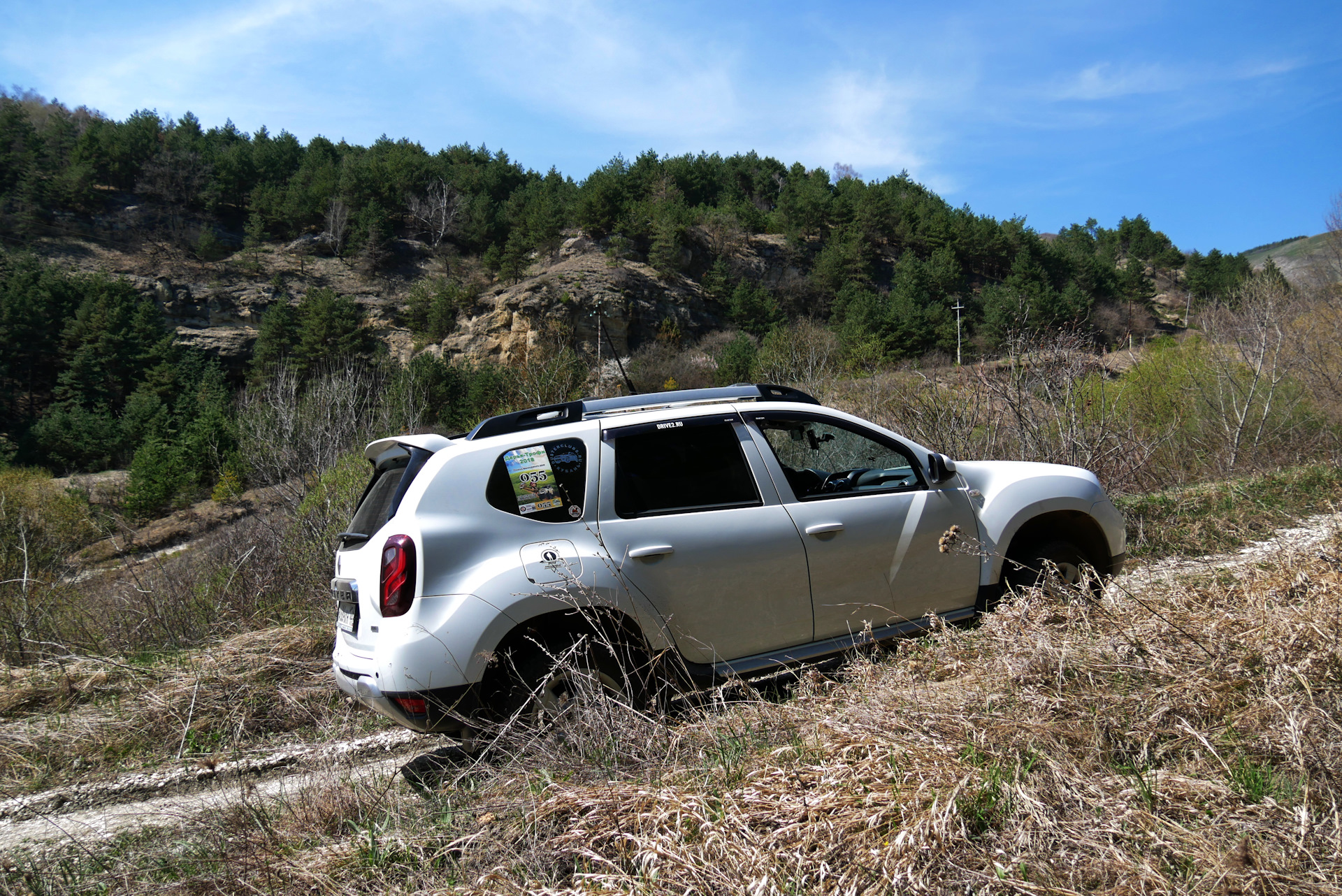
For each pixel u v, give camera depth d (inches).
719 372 2132.1
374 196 4687.5
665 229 3796.8
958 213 4495.6
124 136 4512.8
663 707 142.9
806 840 88.2
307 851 110.5
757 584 151.9
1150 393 460.4
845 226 4446.4
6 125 4276.6
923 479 171.9
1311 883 73.5
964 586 171.3
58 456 2268.7
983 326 2581.2
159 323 3075.8
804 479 167.3
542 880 92.6
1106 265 4313.5
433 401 1576.0
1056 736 104.0
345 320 3137.3
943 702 117.8
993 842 85.4
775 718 127.6
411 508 138.7
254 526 347.6
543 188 4739.2
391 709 132.8
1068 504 180.2
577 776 116.8
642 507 148.7
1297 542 199.6
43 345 2898.6
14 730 178.9
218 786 154.1
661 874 88.0
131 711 183.9
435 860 103.6
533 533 141.5
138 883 111.6
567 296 3267.7
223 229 4471.0
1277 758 96.5
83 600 300.0
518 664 137.5
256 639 225.6
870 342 2175.2
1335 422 427.2
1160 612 134.7
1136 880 76.7
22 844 134.6
